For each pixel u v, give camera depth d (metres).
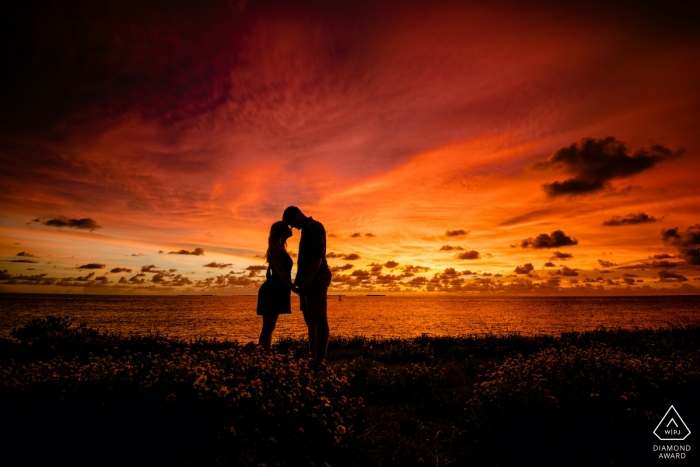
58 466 2.30
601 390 4.06
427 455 3.36
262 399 2.96
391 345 10.59
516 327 34.56
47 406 2.57
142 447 2.51
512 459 3.30
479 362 8.45
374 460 3.23
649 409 3.81
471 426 3.92
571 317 53.84
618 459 3.19
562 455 3.30
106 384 2.80
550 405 3.64
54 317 11.43
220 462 2.38
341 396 3.66
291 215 4.85
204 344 8.91
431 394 5.25
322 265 4.81
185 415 2.68
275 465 2.52
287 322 45.34
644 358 5.86
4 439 2.36
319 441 2.88
